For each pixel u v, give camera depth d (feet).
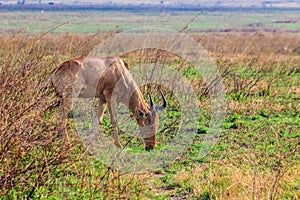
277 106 79.66
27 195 41.27
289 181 47.24
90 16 557.74
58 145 44.01
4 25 333.21
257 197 42.96
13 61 64.23
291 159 55.01
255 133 65.21
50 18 472.85
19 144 40.60
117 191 42.80
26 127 41.01
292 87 97.66
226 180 47.70
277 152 57.21
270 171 51.11
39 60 63.21
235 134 64.95
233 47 153.07
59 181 44.09
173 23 427.74
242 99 83.30
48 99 46.65
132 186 45.29
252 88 90.53
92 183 44.42
